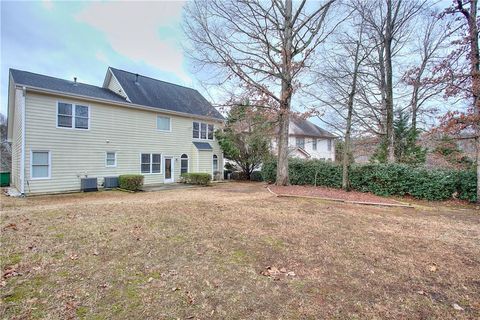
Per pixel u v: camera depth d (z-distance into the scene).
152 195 10.84
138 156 14.97
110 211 6.33
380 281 2.93
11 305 2.29
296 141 25.88
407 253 3.83
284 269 3.19
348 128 11.48
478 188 8.60
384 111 13.95
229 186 14.98
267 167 16.00
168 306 2.35
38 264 3.16
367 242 4.30
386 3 12.40
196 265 3.25
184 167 17.50
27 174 10.88
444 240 4.49
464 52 8.31
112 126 13.75
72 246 3.80
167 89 18.53
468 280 2.99
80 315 2.19
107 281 2.79
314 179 13.38
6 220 5.29
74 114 12.30
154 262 3.31
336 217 6.20
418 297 2.60
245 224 5.30
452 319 2.24
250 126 14.26
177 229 4.81
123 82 15.57
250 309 2.34
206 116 17.22
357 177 11.48
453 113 8.41
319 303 2.46
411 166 10.47
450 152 11.02
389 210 7.43
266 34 11.18
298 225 5.32
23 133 10.73
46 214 5.91
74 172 12.30
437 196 9.45
